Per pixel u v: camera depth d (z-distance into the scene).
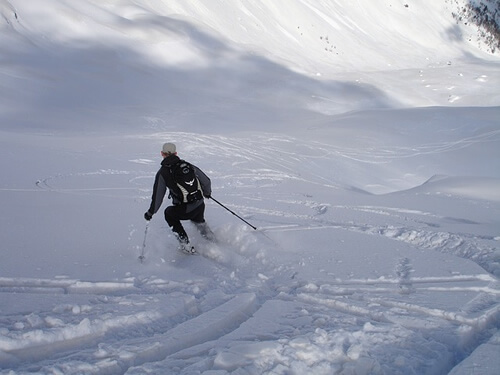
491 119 25.34
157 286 5.00
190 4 66.69
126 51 45.66
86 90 35.38
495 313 4.28
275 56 57.25
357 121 26.47
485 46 99.12
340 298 4.65
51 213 7.84
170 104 36.94
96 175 11.73
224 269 5.77
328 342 3.55
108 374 3.26
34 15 44.22
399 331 3.77
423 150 20.59
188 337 3.80
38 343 3.52
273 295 5.02
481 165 18.53
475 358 3.36
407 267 5.62
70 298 4.44
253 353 3.37
